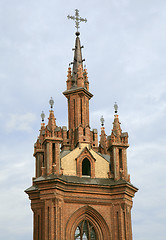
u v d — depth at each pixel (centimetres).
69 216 6456
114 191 6725
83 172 7000
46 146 6719
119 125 7156
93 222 6625
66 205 6506
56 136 6738
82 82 7662
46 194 6369
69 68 7931
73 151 7038
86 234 6569
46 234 6150
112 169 6944
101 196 6712
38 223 6662
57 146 6706
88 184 6662
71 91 7650
